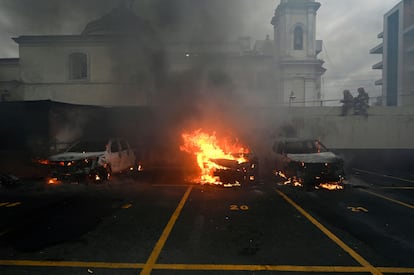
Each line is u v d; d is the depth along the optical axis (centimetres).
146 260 410
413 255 430
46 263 403
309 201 743
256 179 1043
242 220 587
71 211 653
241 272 378
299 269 386
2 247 459
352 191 867
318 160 935
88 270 382
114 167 1030
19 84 2362
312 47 2764
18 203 726
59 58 2366
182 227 544
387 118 1686
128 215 621
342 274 375
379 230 533
